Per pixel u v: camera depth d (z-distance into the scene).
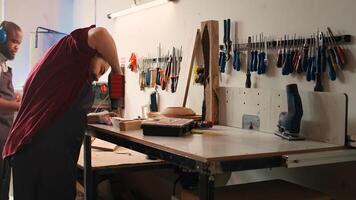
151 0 3.32
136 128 1.89
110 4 4.00
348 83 1.77
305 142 1.52
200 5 2.71
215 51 2.19
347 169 1.77
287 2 2.05
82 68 1.85
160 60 3.19
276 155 1.29
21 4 4.32
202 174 1.20
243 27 2.33
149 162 2.37
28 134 1.78
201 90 2.37
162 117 2.04
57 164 1.81
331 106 1.51
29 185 1.82
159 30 3.21
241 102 1.98
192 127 1.85
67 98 1.82
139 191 3.16
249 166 1.24
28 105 1.86
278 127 1.71
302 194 1.59
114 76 2.44
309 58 1.90
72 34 1.87
